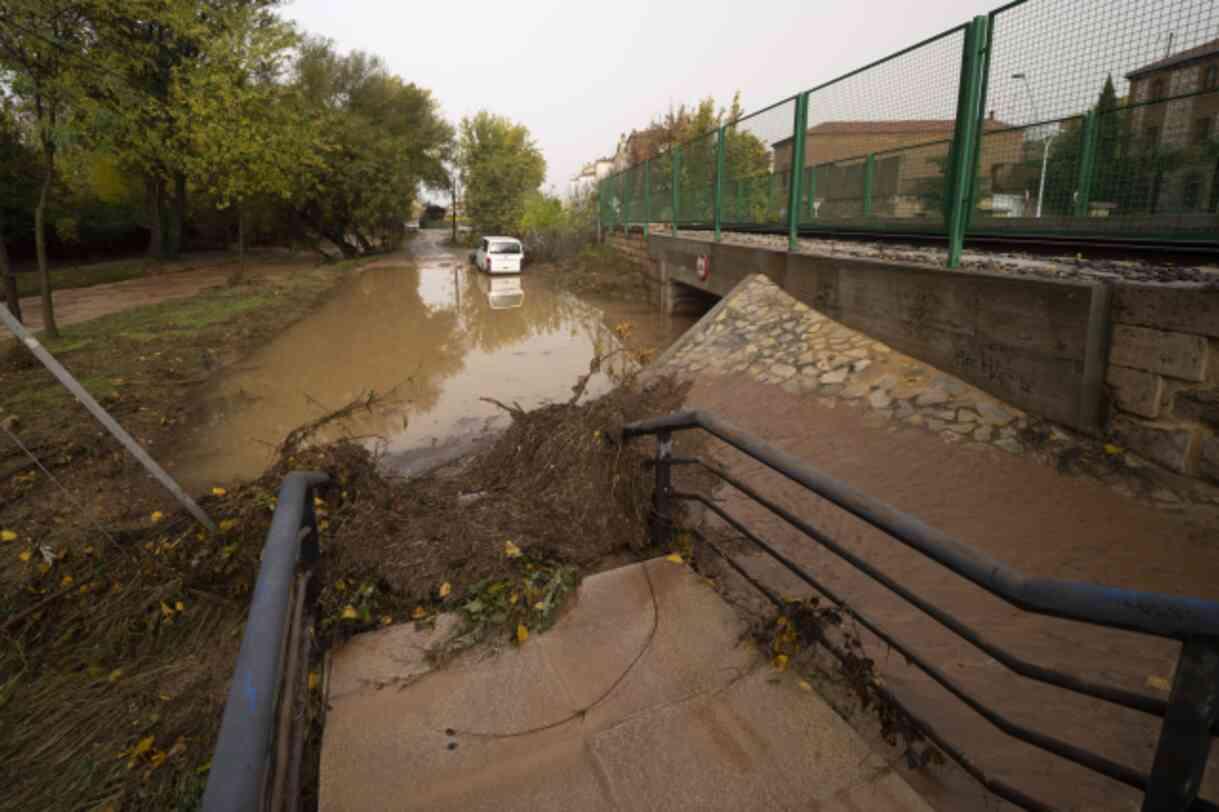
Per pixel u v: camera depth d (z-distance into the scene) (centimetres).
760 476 536
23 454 670
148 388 947
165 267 2855
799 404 675
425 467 667
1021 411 552
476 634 260
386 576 296
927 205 798
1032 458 498
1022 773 245
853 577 390
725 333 910
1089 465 473
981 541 421
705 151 1493
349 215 3456
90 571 404
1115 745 261
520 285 2419
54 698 319
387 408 877
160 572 386
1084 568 383
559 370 1077
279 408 880
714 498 497
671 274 1627
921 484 497
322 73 3509
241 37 1770
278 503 204
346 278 2650
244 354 1210
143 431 771
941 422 573
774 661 245
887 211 906
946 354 641
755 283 1009
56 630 363
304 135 2252
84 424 771
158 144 1517
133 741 291
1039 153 707
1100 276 564
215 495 465
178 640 354
